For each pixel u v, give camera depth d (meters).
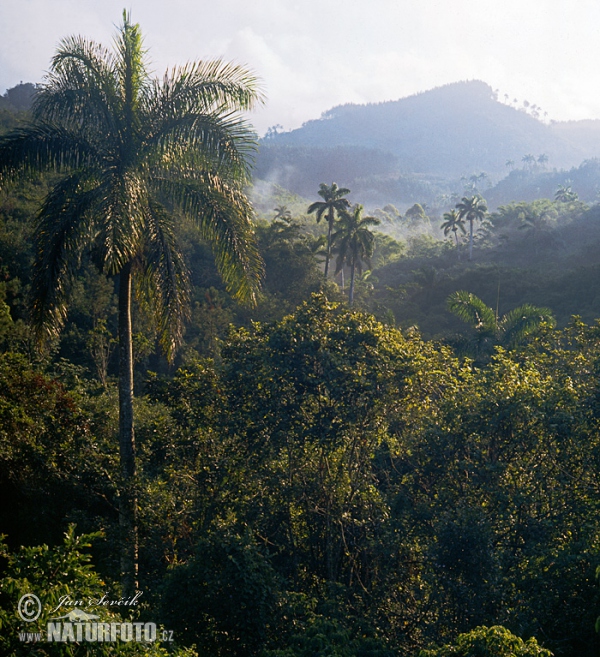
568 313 62.09
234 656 10.84
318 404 14.84
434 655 9.05
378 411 14.67
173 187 13.00
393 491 14.23
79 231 12.09
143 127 12.77
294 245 65.12
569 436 13.19
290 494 14.75
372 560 14.47
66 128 12.42
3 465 13.84
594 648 10.70
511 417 13.51
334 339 14.95
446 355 16.66
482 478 13.44
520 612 11.13
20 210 45.12
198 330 50.12
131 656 6.46
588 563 10.90
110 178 11.85
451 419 13.87
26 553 6.71
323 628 10.28
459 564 11.69
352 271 63.66
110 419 21.09
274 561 15.41
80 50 12.62
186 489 14.99
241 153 12.98
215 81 12.92
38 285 12.05
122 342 13.24
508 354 19.23
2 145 11.99
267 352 14.82
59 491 14.05
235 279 13.32
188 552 14.36
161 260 12.52
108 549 12.63
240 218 13.17
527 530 12.50
